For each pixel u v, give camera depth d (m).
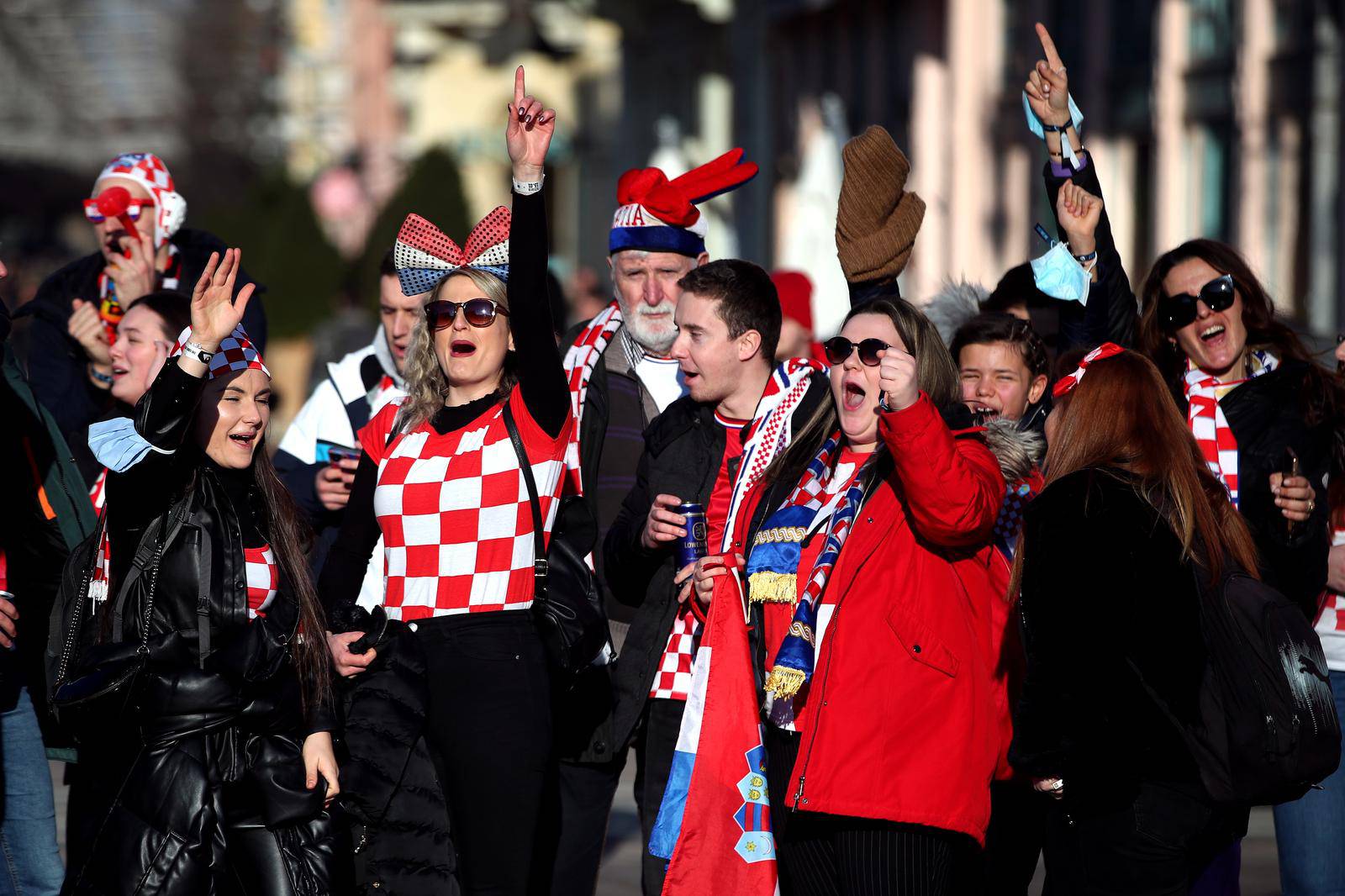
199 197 146.25
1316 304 44.53
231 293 14.42
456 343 15.81
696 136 94.56
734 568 15.70
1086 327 17.98
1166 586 13.98
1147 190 53.66
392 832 15.30
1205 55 50.25
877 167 17.94
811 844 14.98
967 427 14.95
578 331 19.00
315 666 14.85
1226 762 14.06
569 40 133.88
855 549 14.70
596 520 17.16
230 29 146.62
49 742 17.16
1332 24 44.28
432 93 144.12
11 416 16.70
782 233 81.62
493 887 15.32
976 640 14.65
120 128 164.62
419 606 15.68
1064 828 14.59
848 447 15.56
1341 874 16.75
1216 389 17.47
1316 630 17.31
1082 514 14.15
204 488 14.74
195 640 14.45
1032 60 59.75
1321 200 44.50
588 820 17.14
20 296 83.06
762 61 84.19
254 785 14.45
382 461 16.03
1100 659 13.91
